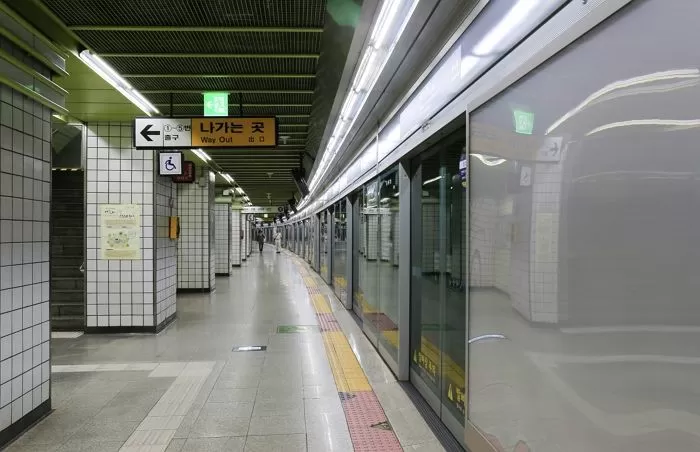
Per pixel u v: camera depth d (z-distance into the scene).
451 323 3.32
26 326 3.29
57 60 3.62
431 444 3.08
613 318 1.28
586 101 1.39
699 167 0.99
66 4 3.36
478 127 2.31
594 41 1.35
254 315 8.03
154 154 6.64
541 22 1.68
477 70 2.32
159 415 3.58
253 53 4.32
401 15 2.89
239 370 4.76
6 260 3.06
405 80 3.95
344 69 4.20
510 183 1.93
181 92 5.48
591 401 1.37
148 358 5.23
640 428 1.17
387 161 4.84
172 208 7.46
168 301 7.25
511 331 1.92
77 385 4.29
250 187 18.34
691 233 1.02
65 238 8.13
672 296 1.07
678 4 1.04
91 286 6.58
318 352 5.49
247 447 3.04
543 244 1.66
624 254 1.23
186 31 3.84
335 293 10.96
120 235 6.59
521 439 1.82
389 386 4.29
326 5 3.38
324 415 3.58
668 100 1.08
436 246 3.74
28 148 3.31
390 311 4.91
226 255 15.57
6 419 3.07
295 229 33.38
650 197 1.14
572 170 1.47
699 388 1.00
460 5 2.52
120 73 4.80
